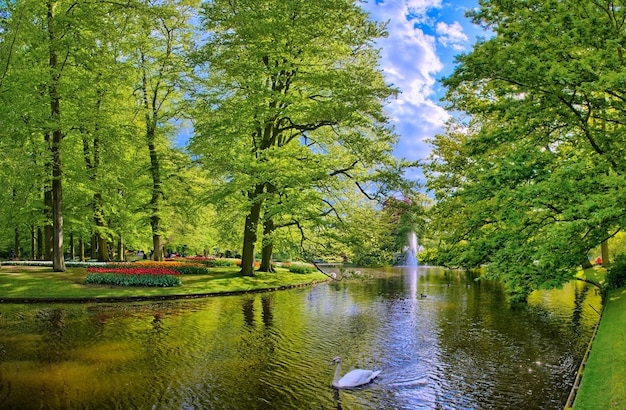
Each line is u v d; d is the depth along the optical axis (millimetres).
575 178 9133
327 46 25047
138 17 27047
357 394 9250
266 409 8344
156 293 20344
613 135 11125
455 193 10953
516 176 9258
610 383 7340
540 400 8953
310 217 21016
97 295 18922
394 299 22453
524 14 11102
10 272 22781
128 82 25297
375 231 22062
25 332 13133
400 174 19406
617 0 10797
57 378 9477
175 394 8836
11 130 20391
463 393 9336
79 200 28859
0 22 19219
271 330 14664
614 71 9008
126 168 26297
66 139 26375
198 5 29672
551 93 10008
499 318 17047
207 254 63219
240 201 26781
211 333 13906
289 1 22031
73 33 21609
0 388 8781
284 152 23688
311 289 26656
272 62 26344
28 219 28203
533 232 9695
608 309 12422
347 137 21359
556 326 15461
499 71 10445
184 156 29047
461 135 20750
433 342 13375
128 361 10789
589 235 9031
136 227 33438
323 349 12531
